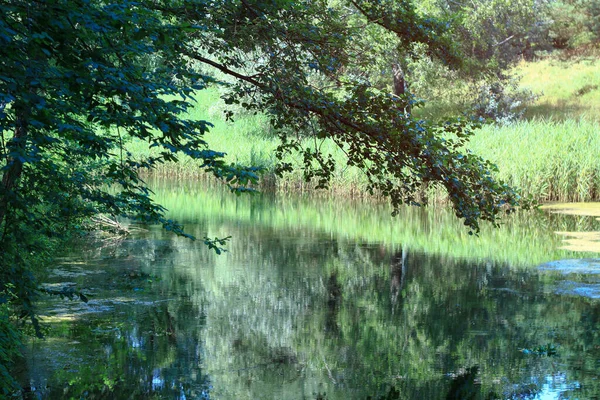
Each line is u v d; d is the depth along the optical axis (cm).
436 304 1140
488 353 897
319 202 2470
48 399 736
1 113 469
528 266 1426
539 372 828
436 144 729
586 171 2342
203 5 744
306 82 766
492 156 2375
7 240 624
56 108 518
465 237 1791
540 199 2347
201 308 1102
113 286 1221
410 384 793
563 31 4581
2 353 716
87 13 474
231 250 1588
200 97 4238
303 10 774
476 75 3222
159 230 1850
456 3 3047
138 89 512
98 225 1812
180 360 866
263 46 773
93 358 863
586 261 1460
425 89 3406
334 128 766
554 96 3919
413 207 2325
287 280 1309
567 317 1055
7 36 422
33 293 611
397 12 788
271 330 994
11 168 596
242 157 2956
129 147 3259
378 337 966
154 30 520
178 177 3256
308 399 746
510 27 3531
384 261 1495
